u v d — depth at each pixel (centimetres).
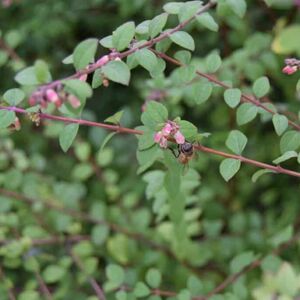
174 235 65
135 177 81
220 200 80
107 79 45
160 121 46
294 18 77
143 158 47
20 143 88
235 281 60
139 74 93
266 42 69
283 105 70
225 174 48
